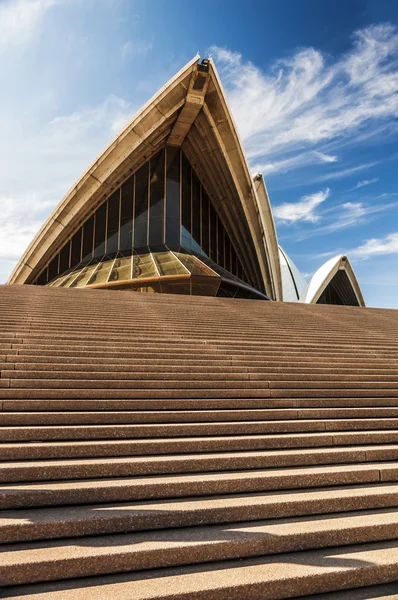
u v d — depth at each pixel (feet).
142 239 74.08
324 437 14.37
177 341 23.38
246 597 7.98
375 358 24.58
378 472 12.53
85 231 78.18
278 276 98.73
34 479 10.93
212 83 66.23
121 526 9.41
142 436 13.65
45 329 23.49
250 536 9.25
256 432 14.73
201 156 78.43
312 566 8.71
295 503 10.62
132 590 7.75
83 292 35.76
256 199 79.77
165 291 60.39
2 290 33.99
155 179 77.30
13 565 7.87
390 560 8.98
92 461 11.70
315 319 34.27
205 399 16.44
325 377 20.15
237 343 24.36
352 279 126.21
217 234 85.87
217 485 11.18
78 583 7.96
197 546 8.80
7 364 17.33
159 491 10.73
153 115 69.10
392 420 16.35
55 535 9.02
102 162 71.67
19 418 13.62
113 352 20.21
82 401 15.12
